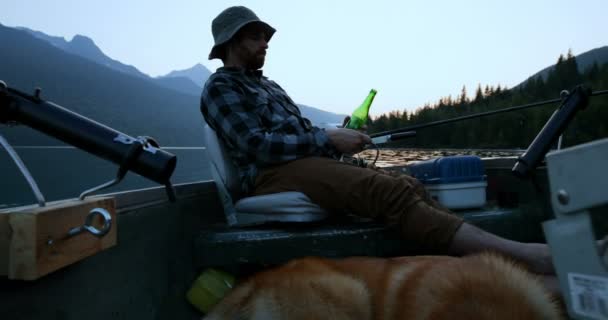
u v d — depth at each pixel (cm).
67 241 94
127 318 131
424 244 156
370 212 166
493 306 98
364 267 125
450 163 204
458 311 100
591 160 66
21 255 83
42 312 95
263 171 191
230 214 207
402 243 168
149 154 112
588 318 68
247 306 126
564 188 70
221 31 222
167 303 160
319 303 117
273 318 120
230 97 196
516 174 167
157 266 154
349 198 169
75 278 107
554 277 123
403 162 273
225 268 173
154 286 150
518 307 97
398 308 111
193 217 194
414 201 158
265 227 180
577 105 169
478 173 207
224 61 241
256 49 225
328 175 173
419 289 109
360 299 116
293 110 234
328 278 122
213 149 209
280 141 183
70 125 112
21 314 89
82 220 101
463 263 112
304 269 128
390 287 116
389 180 163
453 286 104
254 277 136
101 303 118
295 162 184
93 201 107
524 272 107
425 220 154
